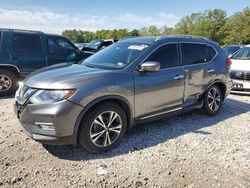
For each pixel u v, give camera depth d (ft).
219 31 267.80
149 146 14.44
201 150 14.16
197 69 17.75
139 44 16.31
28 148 13.84
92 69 14.53
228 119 19.25
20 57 26.25
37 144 14.28
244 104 23.62
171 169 12.26
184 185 11.17
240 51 30.53
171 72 16.15
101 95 13.01
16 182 11.10
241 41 225.35
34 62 27.02
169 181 11.40
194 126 17.57
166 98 16.01
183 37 17.90
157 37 16.94
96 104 13.09
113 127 13.80
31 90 12.82
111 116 13.64
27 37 26.78
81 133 12.84
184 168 12.37
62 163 12.56
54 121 12.12
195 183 11.30
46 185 10.96
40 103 12.35
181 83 16.71
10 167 12.12
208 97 19.15
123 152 13.73
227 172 12.16
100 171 11.94
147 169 12.23
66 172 11.86
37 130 12.57
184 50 17.39
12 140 14.73
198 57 18.25
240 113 20.83
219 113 20.58
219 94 20.03
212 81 18.98
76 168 12.18
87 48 51.55
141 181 11.35
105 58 16.20
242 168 12.52
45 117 12.21
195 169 12.32
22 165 12.31
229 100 24.89
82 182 11.19
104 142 13.57
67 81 12.66
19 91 13.89
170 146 14.51
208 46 19.26
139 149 14.07
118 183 11.19
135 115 14.69
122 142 14.79
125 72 14.24
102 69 14.57
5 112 19.83
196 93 18.08
